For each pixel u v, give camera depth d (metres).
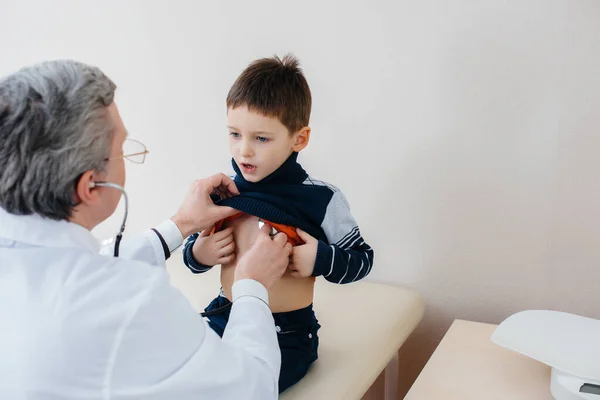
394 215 1.56
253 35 1.61
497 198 1.44
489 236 1.47
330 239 1.14
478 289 1.52
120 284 0.71
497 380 1.14
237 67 1.66
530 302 1.47
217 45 1.67
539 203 1.41
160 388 0.70
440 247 1.53
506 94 1.37
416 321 1.43
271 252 0.96
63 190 0.71
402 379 1.67
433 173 1.49
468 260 1.51
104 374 0.67
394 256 1.59
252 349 0.83
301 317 1.13
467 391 1.10
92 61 1.88
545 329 1.14
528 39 1.33
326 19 1.51
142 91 1.82
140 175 1.92
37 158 0.68
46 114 0.67
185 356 0.72
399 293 1.51
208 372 0.73
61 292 0.68
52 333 0.65
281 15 1.56
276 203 1.06
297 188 1.09
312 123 1.59
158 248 1.06
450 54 1.40
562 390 1.03
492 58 1.36
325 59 1.53
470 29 1.37
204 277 1.60
